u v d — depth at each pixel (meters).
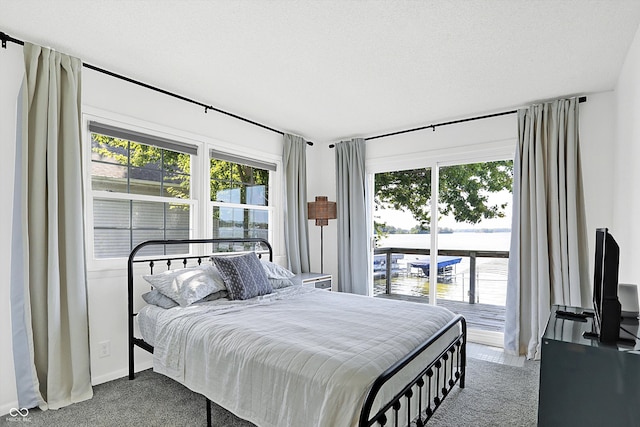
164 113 2.99
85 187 2.57
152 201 2.99
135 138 2.83
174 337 2.17
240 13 1.89
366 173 4.38
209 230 3.37
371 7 1.82
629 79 2.29
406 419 1.75
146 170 2.96
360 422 1.30
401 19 1.93
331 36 2.12
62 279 2.28
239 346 1.81
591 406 1.38
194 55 2.38
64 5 1.83
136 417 2.09
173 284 2.55
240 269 2.83
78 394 2.27
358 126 3.99
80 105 2.39
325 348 1.68
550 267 3.07
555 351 1.44
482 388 2.52
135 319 2.74
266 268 3.25
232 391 1.77
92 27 2.05
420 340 1.91
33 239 2.16
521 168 3.22
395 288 4.25
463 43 2.18
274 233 4.13
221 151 3.51
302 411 1.49
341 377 1.44
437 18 1.91
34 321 2.16
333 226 4.61
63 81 2.33
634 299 1.74
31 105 2.18
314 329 1.97
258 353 1.71
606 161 2.92
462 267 3.84
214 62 2.48
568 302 2.93
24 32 2.10
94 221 2.64
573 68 2.51
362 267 4.23
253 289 2.81
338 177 4.45
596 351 1.36
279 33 2.09
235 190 3.72
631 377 1.31
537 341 3.07
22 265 2.12
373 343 1.77
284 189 4.14
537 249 3.10
